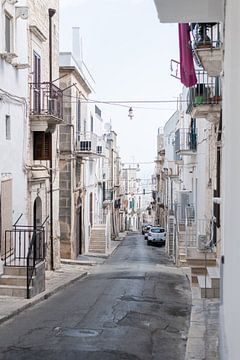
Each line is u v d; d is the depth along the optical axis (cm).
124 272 2092
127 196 8794
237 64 505
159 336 914
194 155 2434
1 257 1338
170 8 841
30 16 1711
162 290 1516
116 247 4194
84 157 2981
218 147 1380
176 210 2892
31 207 1720
